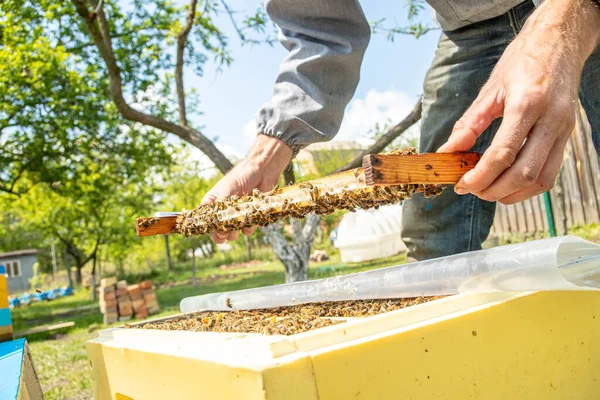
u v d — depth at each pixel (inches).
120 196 588.1
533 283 32.0
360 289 44.2
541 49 34.7
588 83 55.8
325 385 26.5
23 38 382.9
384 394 28.1
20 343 52.0
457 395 30.6
